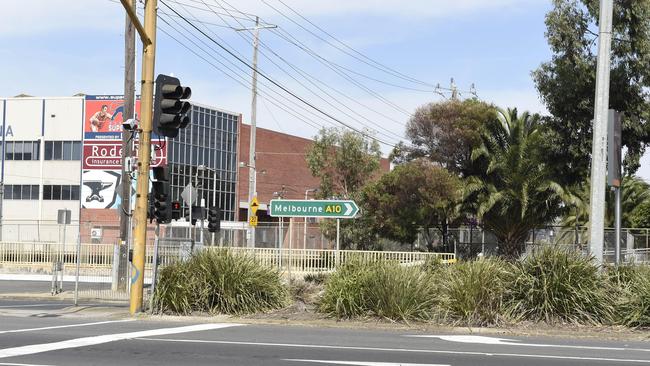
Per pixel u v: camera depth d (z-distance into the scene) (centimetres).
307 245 4731
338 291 1661
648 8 2706
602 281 1585
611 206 4041
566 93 2811
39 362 1041
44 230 6344
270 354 1134
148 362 1050
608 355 1180
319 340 1316
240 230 4666
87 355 1109
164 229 4488
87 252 3628
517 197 3438
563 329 1500
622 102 2795
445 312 1578
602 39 1653
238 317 1670
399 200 3803
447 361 1084
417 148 3991
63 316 1739
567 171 3034
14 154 6644
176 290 1720
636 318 1501
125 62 2461
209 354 1128
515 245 3428
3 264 3738
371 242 4053
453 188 3672
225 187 7212
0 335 1345
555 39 2806
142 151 1727
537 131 3444
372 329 1529
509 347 1262
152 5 1722
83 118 6500
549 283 1559
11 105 6675
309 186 8119
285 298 1783
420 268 1731
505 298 1587
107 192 6334
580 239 3312
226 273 1745
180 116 1711
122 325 1541
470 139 3734
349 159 4428
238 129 7406
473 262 1684
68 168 6525
